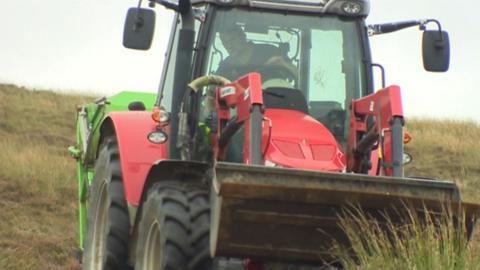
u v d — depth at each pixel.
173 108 30.91
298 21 31.70
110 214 32.31
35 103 113.19
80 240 40.97
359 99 30.09
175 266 26.94
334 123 31.17
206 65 31.03
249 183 25.44
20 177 69.88
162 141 30.80
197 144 30.47
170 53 33.72
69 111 112.38
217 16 31.38
